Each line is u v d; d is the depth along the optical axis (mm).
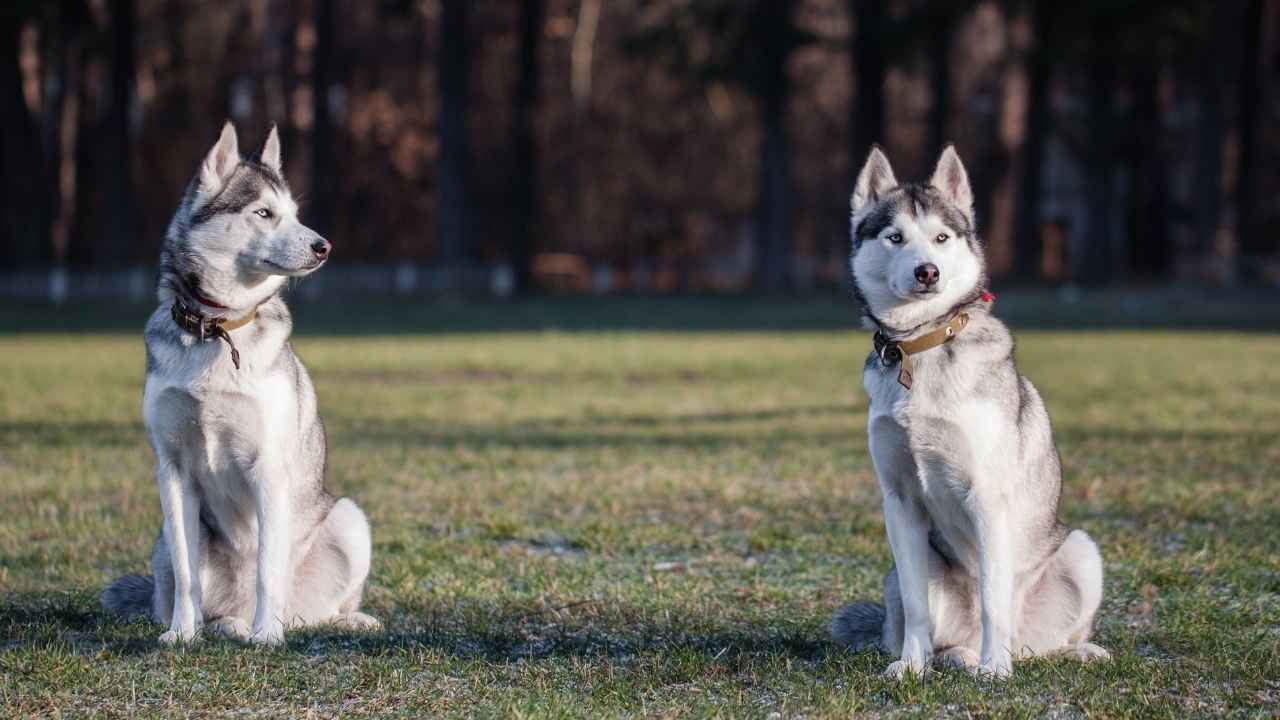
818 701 5008
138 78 58594
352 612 6484
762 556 8211
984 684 5180
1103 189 45875
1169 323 32594
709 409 16359
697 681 5355
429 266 47969
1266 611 6551
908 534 5602
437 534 8938
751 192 65750
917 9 45156
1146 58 44625
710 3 45688
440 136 47250
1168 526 8805
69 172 58062
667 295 50000
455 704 5043
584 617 6621
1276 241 57656
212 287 5926
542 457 12258
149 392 5945
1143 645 6062
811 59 65375
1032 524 5773
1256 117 45969
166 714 4902
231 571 6359
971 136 64000
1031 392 5953
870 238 5711
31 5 43312
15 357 22750
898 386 5504
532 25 50594
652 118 64812
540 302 45125
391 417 15594
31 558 7859
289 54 57938
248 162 6164
